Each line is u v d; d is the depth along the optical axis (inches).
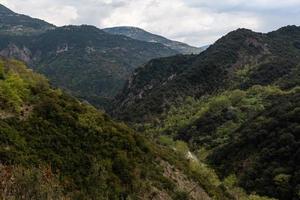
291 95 3976.4
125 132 1368.1
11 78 1164.5
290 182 2546.8
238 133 3735.2
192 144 4202.8
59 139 1101.7
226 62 6722.4
